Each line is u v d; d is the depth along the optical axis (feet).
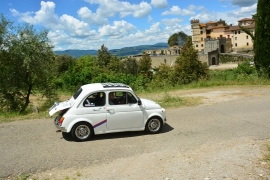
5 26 54.44
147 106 28.32
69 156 22.33
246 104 43.21
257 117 34.47
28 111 53.06
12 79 55.52
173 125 31.99
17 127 31.71
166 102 46.75
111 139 26.86
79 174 18.86
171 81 114.32
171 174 18.44
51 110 27.53
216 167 19.33
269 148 22.88
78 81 120.37
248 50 325.42
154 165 20.15
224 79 78.69
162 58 305.53
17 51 53.26
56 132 29.43
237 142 24.91
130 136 27.81
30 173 19.26
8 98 55.47
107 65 276.41
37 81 59.72
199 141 25.68
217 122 32.76
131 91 27.86
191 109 40.96
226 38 348.38
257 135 26.99
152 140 26.35
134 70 251.60
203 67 146.20
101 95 26.96
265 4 67.26
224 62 309.22
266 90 56.54
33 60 55.62
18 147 24.68
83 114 26.16
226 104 43.91
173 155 22.11
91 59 277.03
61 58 252.83
